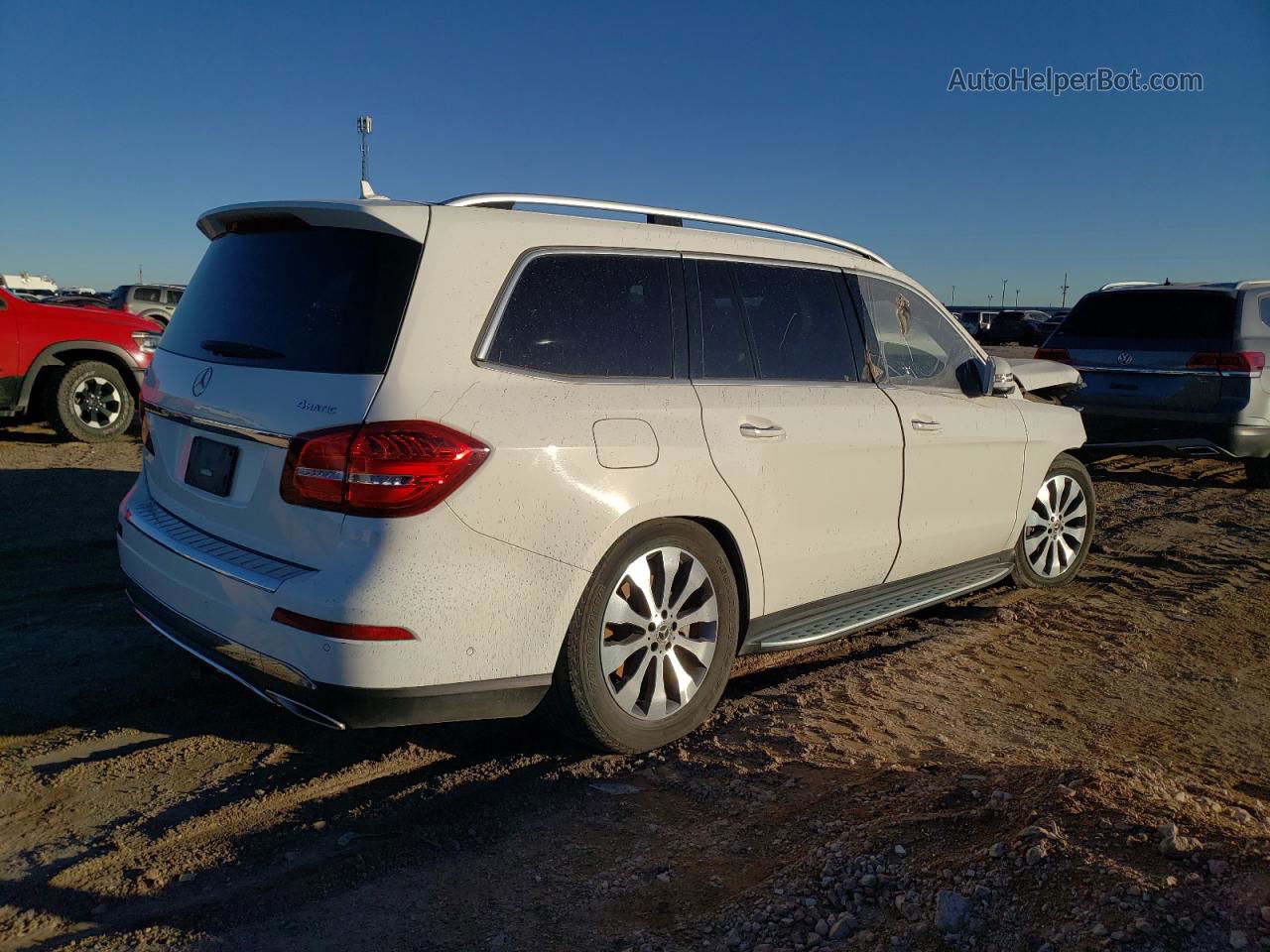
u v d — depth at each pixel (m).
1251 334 8.30
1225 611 5.22
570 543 2.97
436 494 2.73
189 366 3.38
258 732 3.53
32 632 4.48
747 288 3.81
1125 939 1.95
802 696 3.83
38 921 2.44
